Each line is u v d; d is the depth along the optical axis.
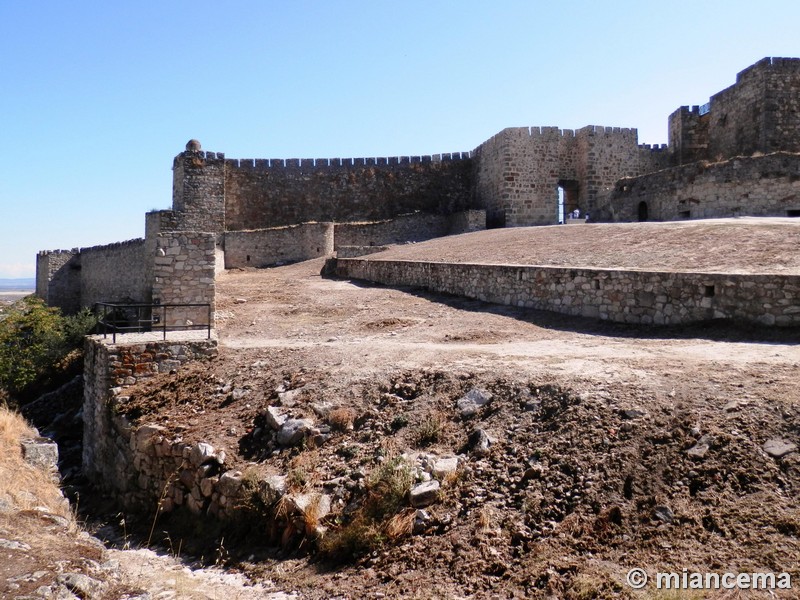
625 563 6.31
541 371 10.56
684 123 43.09
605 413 8.69
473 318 18.02
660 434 8.05
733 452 7.48
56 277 49.03
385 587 6.77
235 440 10.54
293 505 8.34
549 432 8.69
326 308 21.64
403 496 8.05
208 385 12.70
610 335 14.50
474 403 10.01
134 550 9.29
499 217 43.91
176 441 10.71
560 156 43.59
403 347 13.75
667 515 6.82
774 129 33.84
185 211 45.00
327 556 7.68
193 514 9.90
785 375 9.35
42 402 22.12
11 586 5.71
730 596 5.60
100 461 13.28
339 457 9.38
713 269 15.50
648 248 19.88
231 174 50.34
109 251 43.12
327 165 52.09
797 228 19.30
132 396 12.72
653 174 33.44
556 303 17.78
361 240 45.59
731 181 28.81
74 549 7.02
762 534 6.30
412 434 9.62
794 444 7.45
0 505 8.25
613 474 7.55
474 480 8.13
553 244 24.89
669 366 10.30
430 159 52.84
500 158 43.66
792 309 12.87
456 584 6.55
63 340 27.09
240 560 8.23
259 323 19.16
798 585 5.60
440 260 27.33
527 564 6.58
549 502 7.41
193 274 17.22
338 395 11.10
